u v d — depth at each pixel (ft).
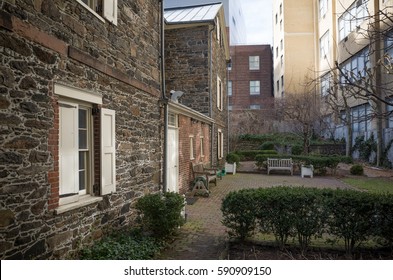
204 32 46.37
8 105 10.70
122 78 18.83
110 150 16.96
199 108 45.98
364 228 14.98
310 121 66.54
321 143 70.28
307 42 92.63
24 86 11.35
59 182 13.52
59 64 13.23
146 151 22.84
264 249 16.39
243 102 118.21
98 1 16.92
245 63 119.75
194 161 38.60
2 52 10.49
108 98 17.34
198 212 26.14
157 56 25.59
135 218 20.45
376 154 57.67
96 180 16.21
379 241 15.65
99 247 14.60
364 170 53.78
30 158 11.57
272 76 121.39
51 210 12.59
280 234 16.15
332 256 15.26
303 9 93.35
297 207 15.75
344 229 15.21
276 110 83.87
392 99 41.96
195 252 16.78
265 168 56.65
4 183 10.54
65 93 13.51
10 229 10.72
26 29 11.39
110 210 17.39
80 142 15.87
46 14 12.49
